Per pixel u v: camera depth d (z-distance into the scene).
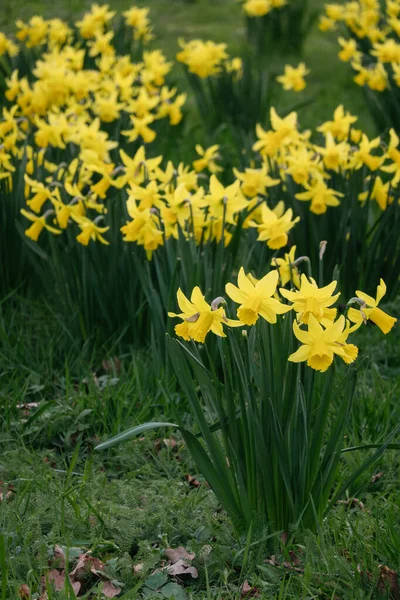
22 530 3.35
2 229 5.69
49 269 5.67
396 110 8.14
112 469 4.11
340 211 5.58
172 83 9.09
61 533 3.41
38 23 9.34
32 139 6.86
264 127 8.77
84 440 4.31
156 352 4.75
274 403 3.17
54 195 5.14
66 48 8.38
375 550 3.25
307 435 3.24
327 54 12.57
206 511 3.47
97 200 5.70
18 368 4.95
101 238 4.91
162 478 3.97
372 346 5.30
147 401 4.52
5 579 2.96
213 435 3.39
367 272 5.63
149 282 4.75
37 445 4.32
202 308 3.00
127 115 7.38
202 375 3.24
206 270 4.66
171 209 4.59
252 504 3.34
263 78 9.01
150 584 3.16
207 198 4.64
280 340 3.10
